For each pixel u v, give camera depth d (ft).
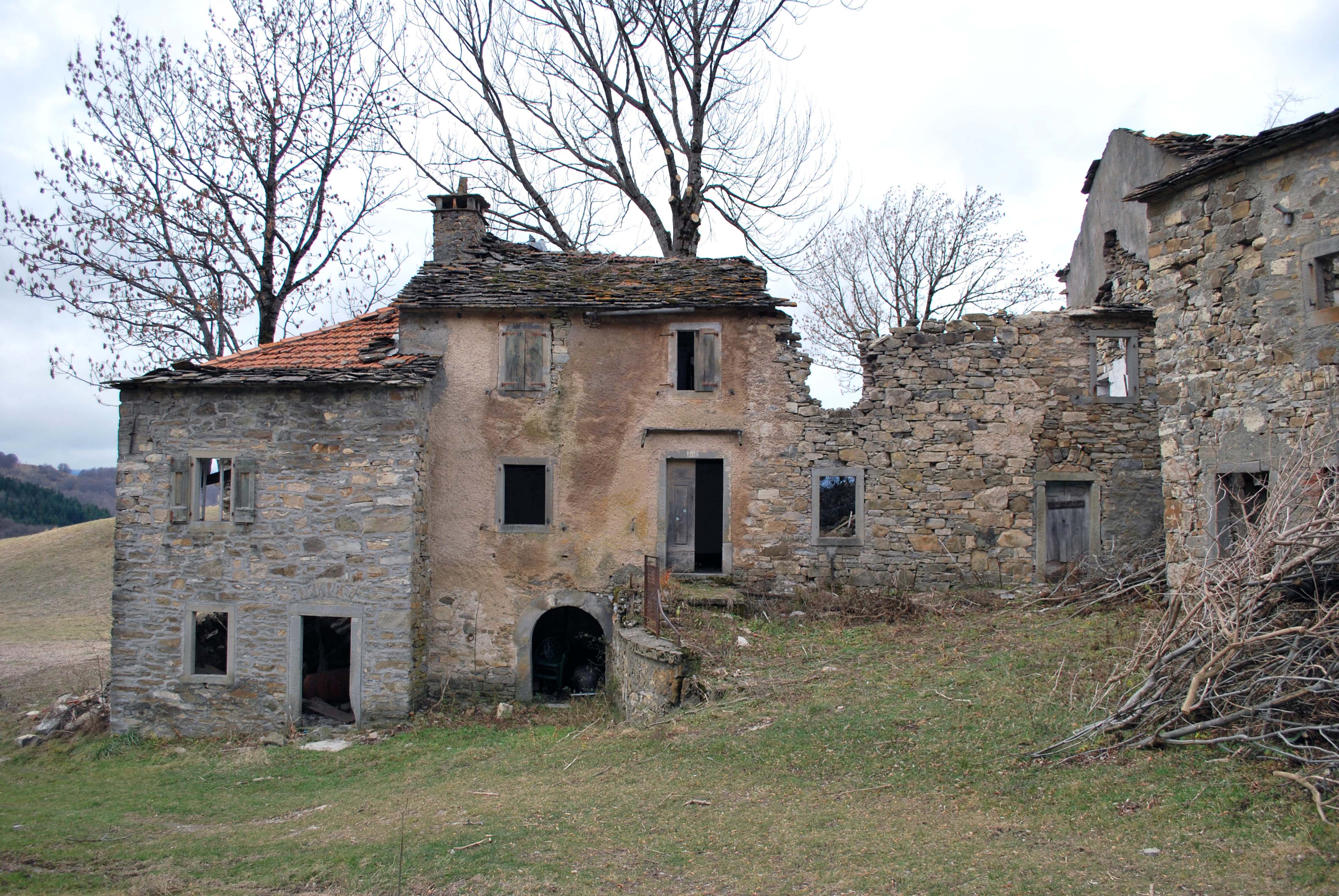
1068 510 45.57
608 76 67.10
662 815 21.80
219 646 45.27
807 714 27.94
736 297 45.88
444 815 24.26
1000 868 16.69
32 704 47.67
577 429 45.65
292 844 23.99
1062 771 21.03
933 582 45.01
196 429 42.63
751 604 43.27
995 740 23.56
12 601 80.59
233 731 41.37
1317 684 19.17
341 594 41.45
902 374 45.91
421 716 41.73
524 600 44.80
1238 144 30.71
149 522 42.52
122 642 42.27
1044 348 45.80
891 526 45.37
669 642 34.58
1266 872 15.11
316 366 44.24
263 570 41.81
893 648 35.65
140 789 33.42
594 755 28.45
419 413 42.60
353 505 41.70
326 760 35.88
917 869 17.07
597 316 45.75
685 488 46.11
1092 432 45.44
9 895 21.27
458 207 50.72
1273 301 30.04
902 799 21.13
